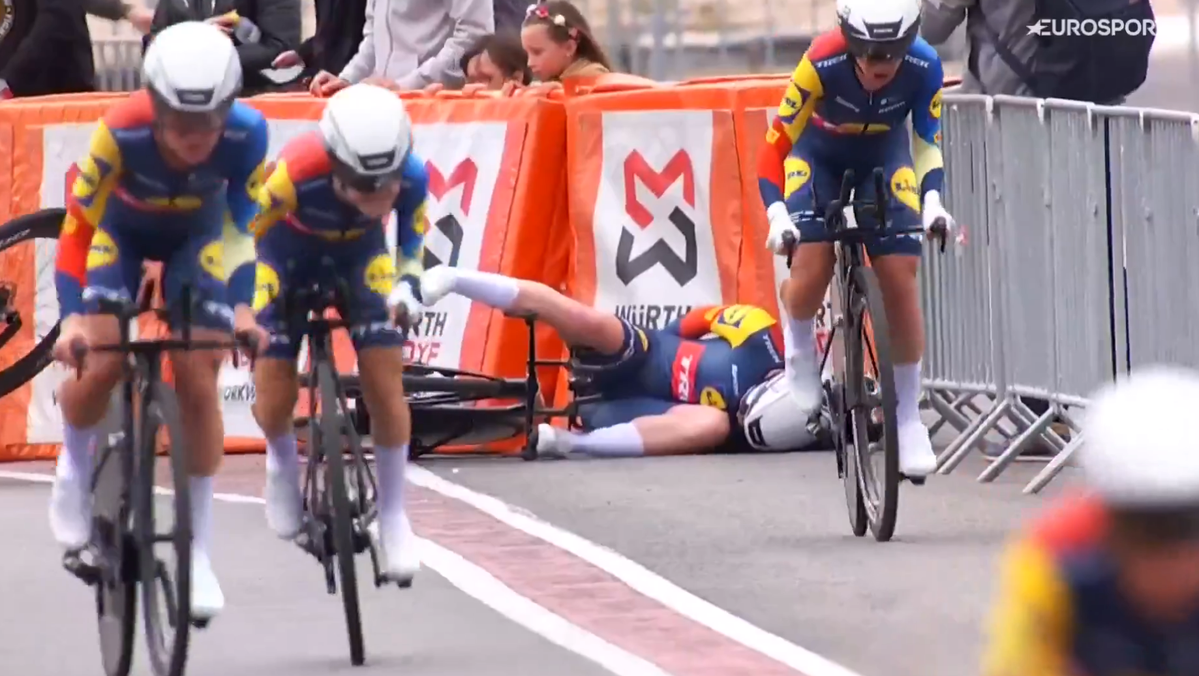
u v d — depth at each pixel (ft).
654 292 108.88
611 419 106.32
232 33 126.31
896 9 74.59
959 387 99.81
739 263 107.55
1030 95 100.32
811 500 86.74
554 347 109.70
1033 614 27.71
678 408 104.83
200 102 55.06
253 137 59.36
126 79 191.11
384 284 62.90
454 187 111.04
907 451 78.18
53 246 113.09
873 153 80.23
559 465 100.42
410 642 61.72
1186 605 27.45
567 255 111.55
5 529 85.15
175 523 54.75
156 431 56.13
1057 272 90.53
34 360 104.94
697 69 213.66
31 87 130.21
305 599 68.85
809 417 83.05
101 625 59.57
